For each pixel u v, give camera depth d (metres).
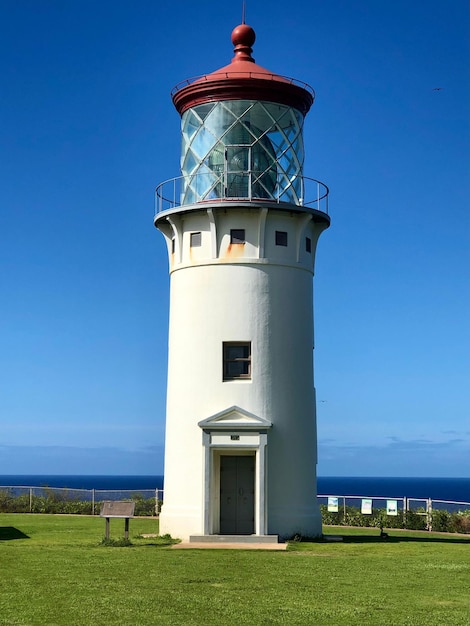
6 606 17.61
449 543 31.16
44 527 35.81
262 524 30.36
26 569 22.28
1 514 44.94
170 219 33.16
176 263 33.50
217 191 32.72
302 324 32.97
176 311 33.28
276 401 31.80
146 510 44.66
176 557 25.00
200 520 30.83
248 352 32.16
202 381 31.94
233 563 23.94
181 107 34.53
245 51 34.66
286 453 31.64
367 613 17.39
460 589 20.25
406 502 40.22
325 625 16.34
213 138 33.09
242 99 33.03
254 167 32.84
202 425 30.89
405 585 20.72
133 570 22.20
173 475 32.09
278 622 16.53
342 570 22.98
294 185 33.75
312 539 31.42
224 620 16.61
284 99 33.44
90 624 16.17
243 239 32.47
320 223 34.25
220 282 32.31
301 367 32.62
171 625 16.16
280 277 32.62
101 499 47.34
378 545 29.78
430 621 16.75
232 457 32.22
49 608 17.45
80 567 22.66
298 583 20.72
